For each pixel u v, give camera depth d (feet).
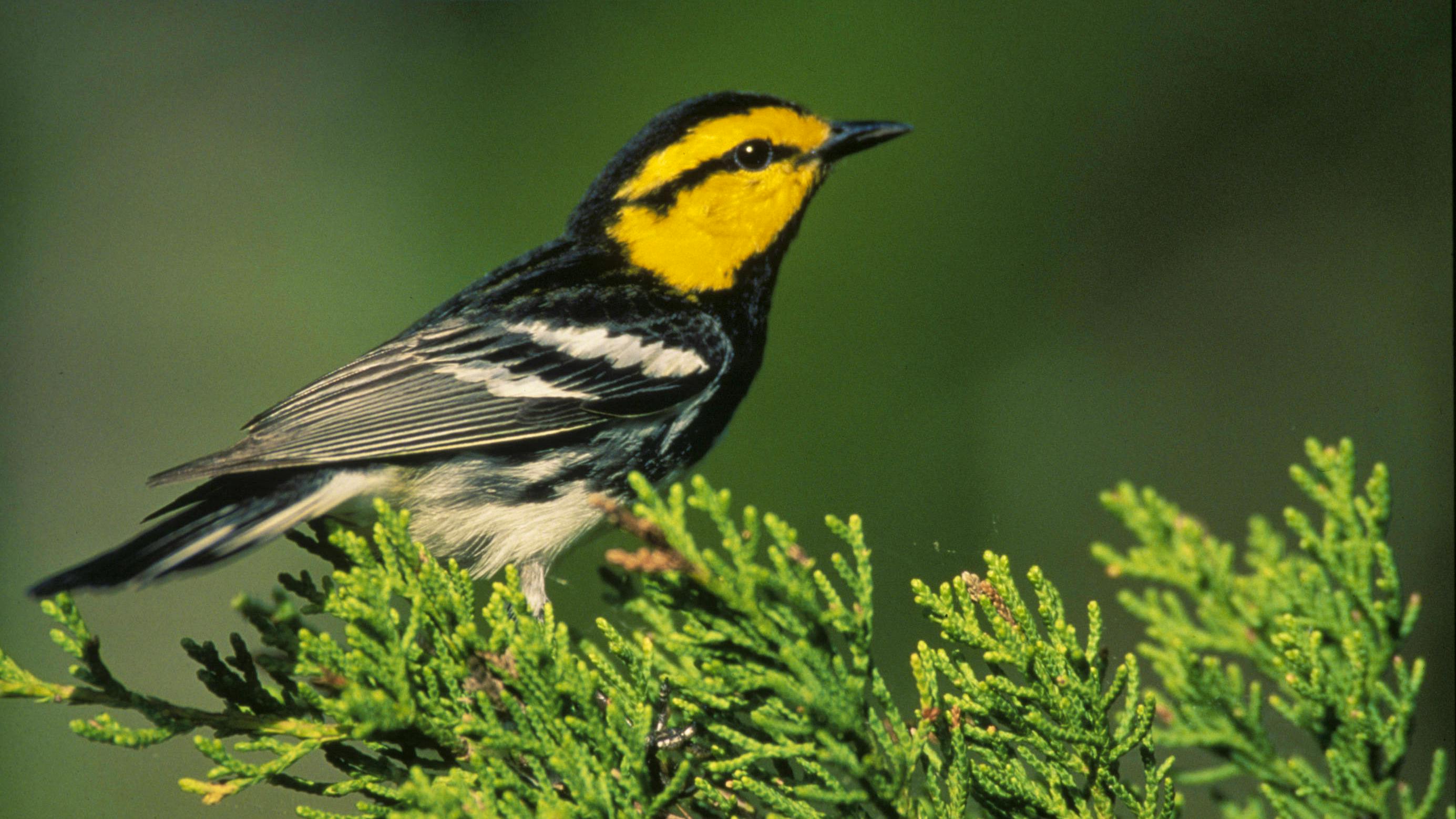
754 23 40.19
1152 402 40.78
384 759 17.52
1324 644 17.97
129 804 38.42
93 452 49.96
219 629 44.39
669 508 26.89
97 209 52.19
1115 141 41.55
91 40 53.47
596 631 33.96
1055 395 38.78
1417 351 41.39
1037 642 16.31
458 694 17.22
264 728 16.94
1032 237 39.09
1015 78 39.91
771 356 37.78
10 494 48.85
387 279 46.32
